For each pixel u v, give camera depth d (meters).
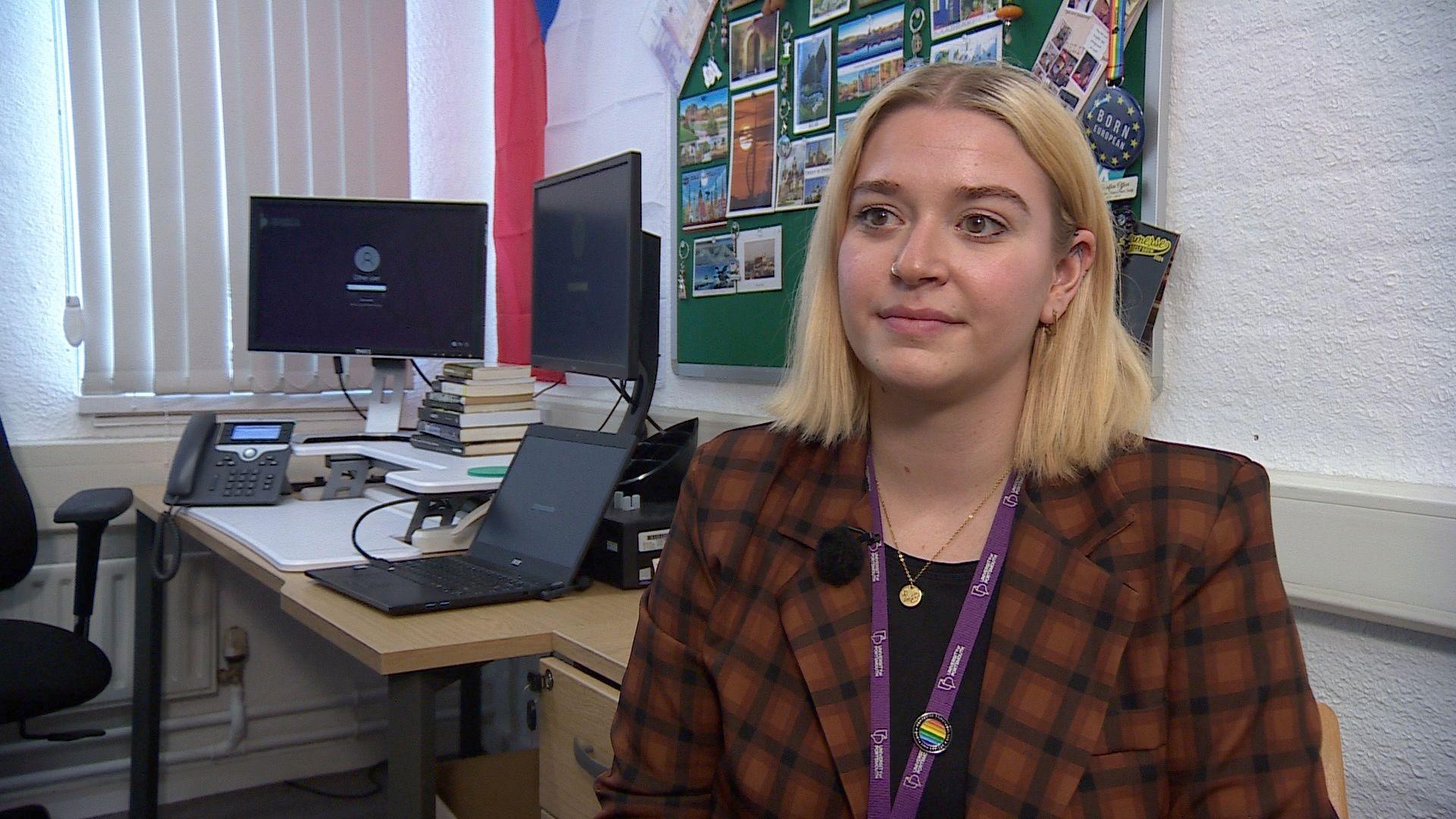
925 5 1.68
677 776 0.98
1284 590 0.85
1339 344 1.22
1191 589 0.83
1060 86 1.47
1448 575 1.08
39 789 2.55
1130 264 1.37
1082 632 0.84
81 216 2.58
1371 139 1.18
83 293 2.60
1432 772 1.15
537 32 2.73
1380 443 1.19
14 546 2.31
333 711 2.87
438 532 1.79
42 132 2.59
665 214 2.31
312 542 1.81
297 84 2.80
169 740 2.67
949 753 0.83
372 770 2.92
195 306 2.70
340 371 2.65
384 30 2.90
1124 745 0.82
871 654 0.88
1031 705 0.82
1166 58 1.37
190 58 2.67
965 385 0.88
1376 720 1.19
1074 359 0.91
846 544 0.91
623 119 2.44
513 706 2.77
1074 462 0.91
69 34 2.55
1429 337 1.14
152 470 2.61
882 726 0.85
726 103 2.10
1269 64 1.28
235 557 1.81
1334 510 1.17
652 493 1.77
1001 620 0.85
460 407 2.29
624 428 1.95
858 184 0.90
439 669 1.31
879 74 1.76
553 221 2.14
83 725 2.57
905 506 0.94
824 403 0.99
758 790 0.87
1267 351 1.29
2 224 2.55
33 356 2.59
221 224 2.73
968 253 0.85
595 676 1.32
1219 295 1.33
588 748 1.29
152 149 2.64
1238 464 0.88
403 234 2.51
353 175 2.88
